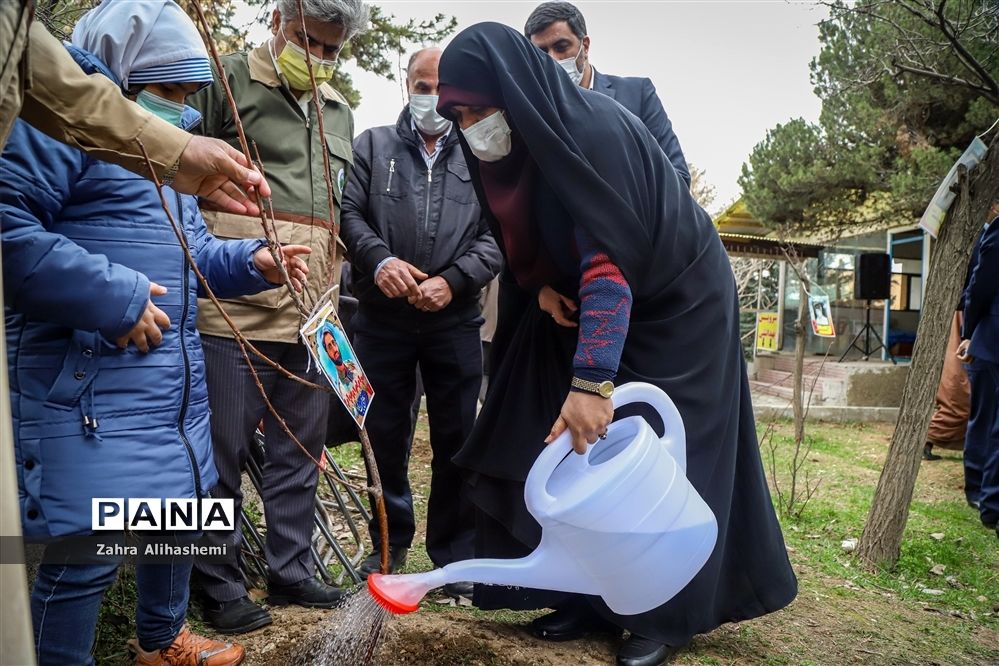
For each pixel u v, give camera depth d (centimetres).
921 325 394
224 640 254
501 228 259
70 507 181
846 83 1023
